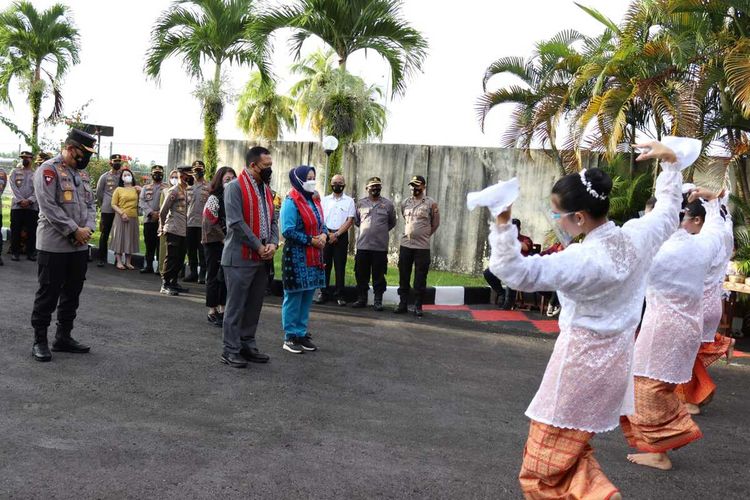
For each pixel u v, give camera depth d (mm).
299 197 6781
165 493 3648
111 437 4348
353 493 3820
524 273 2811
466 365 6961
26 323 7102
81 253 6012
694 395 5645
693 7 9031
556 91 10969
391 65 13906
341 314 9266
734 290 8336
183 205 9664
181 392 5363
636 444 4484
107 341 6715
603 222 3000
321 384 5891
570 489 3012
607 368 3006
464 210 13570
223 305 7812
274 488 3809
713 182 9750
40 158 12125
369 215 9883
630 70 9906
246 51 15789
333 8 13281
